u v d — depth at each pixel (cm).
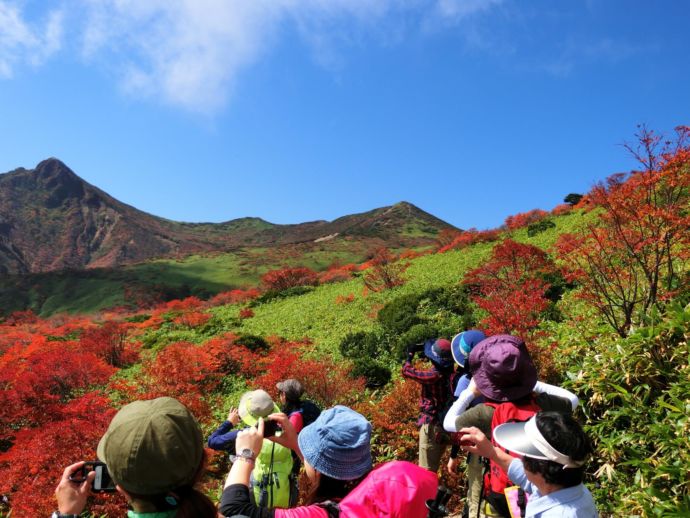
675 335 463
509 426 223
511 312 808
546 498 203
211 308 3659
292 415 401
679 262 677
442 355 450
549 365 570
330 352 1523
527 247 1228
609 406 466
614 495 407
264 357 1545
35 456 727
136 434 144
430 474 204
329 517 190
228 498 192
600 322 651
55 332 3547
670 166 585
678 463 366
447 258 2858
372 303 2105
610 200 647
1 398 1167
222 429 354
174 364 1114
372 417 712
